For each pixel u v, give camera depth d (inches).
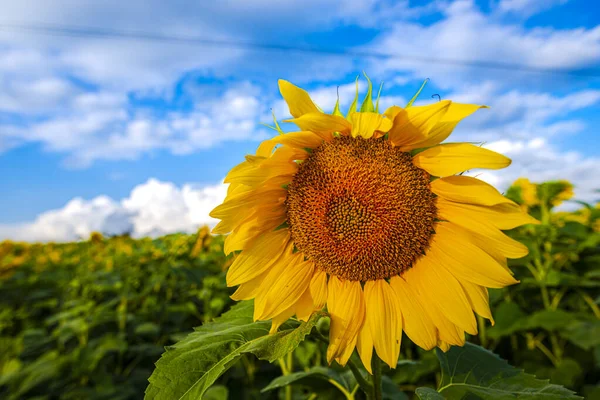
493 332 25.5
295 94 10.6
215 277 31.8
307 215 11.9
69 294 44.6
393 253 11.6
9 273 59.3
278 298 11.7
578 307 30.6
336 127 10.8
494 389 10.5
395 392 15.0
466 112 10.0
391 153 11.4
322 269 12.2
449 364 11.7
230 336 10.1
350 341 11.3
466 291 11.3
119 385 27.7
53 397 27.9
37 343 34.3
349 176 11.6
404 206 11.4
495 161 10.1
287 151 11.4
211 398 20.2
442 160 10.6
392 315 11.6
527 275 30.5
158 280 36.9
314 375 14.1
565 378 23.8
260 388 26.8
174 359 9.2
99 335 35.3
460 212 11.3
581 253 31.4
